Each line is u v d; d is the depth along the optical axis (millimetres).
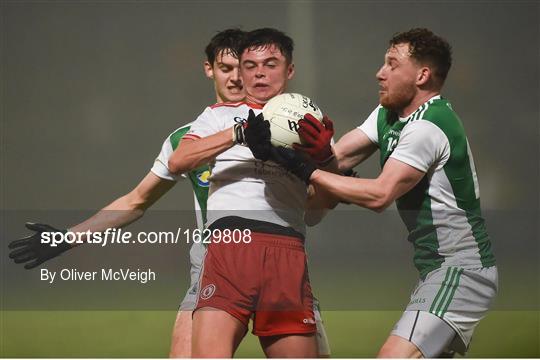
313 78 31016
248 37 13203
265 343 12562
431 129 12945
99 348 19750
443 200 13336
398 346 12648
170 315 24047
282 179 12484
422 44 13461
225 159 12531
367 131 14820
